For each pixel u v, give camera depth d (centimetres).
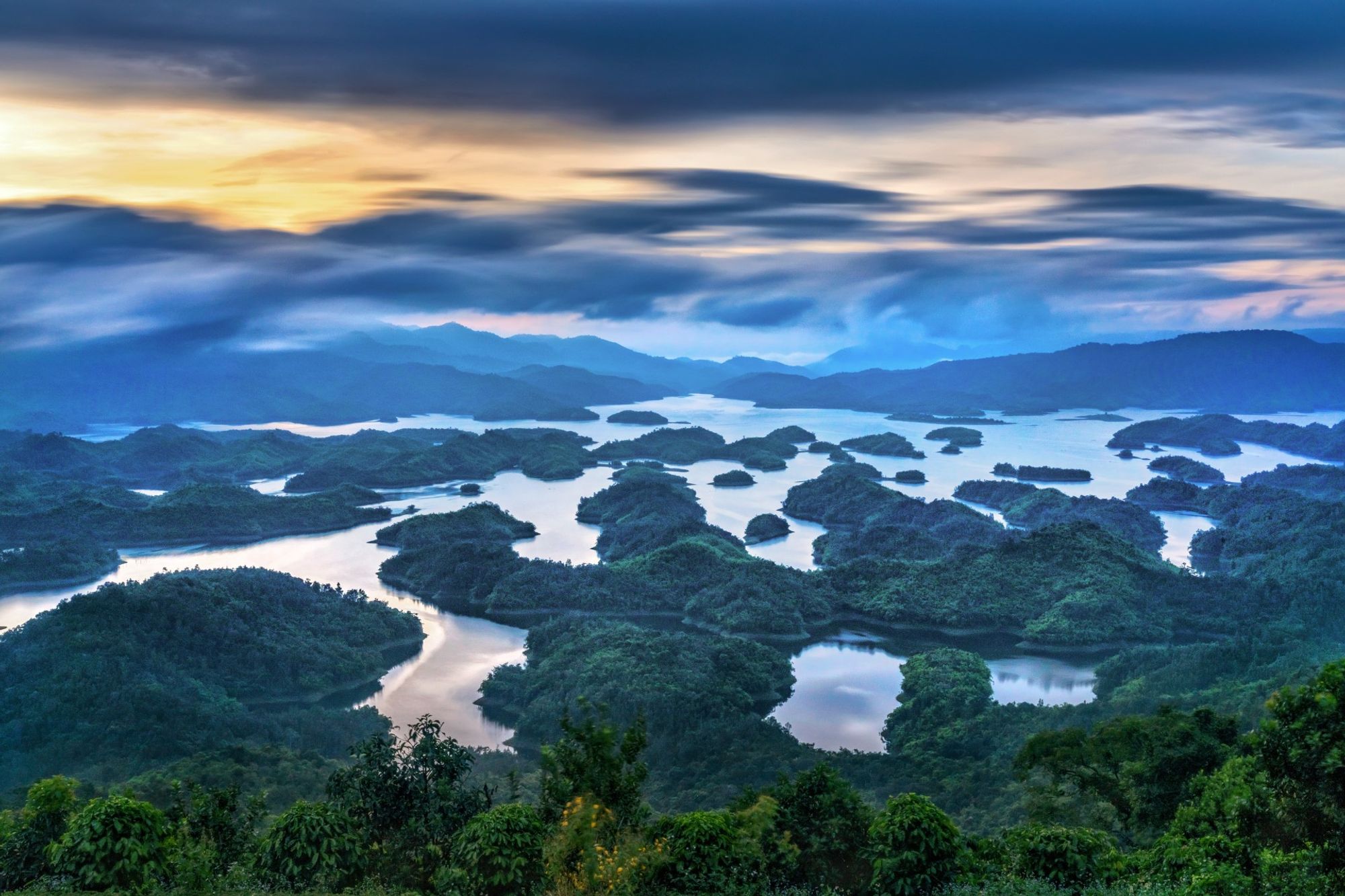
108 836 3488
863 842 4009
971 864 3725
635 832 3762
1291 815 3722
